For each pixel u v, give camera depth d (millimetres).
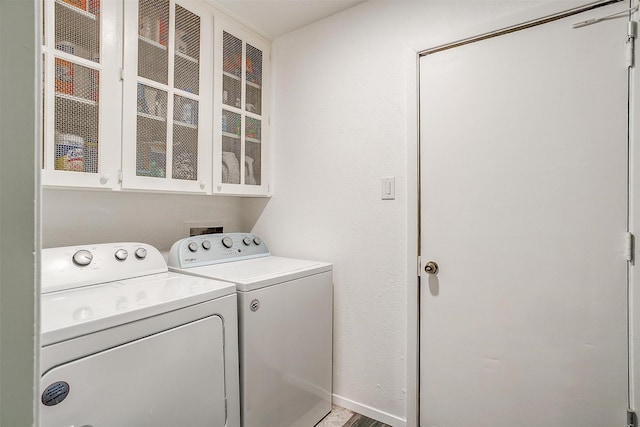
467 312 1521
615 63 1213
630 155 1191
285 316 1516
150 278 1433
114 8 1379
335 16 1915
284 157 2146
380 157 1765
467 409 1522
